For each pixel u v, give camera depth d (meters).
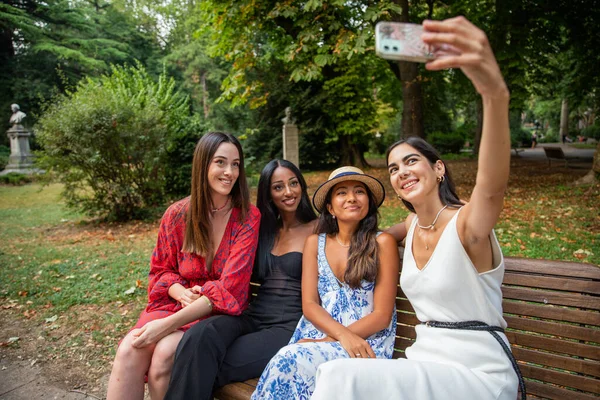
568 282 1.82
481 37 1.05
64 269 5.73
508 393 1.62
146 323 2.22
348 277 2.14
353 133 16.89
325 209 2.35
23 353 3.57
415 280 1.84
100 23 34.53
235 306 2.23
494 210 1.48
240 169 2.44
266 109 17.22
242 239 2.39
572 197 8.35
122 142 8.38
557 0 10.80
